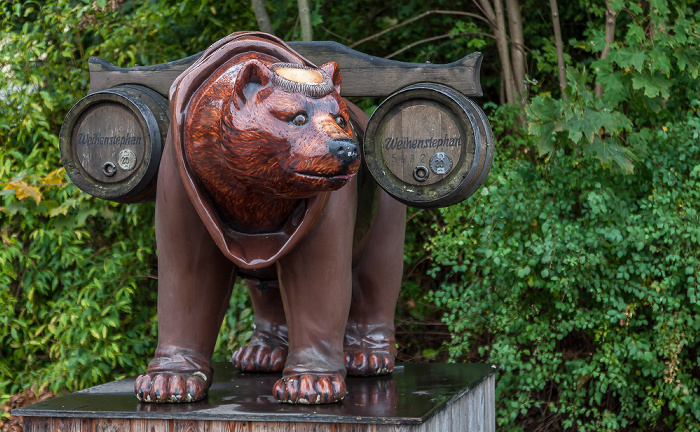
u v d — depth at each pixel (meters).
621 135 4.09
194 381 2.20
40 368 4.42
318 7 4.53
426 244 4.02
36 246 4.45
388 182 2.33
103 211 4.51
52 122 4.81
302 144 1.92
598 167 3.83
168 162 2.19
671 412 4.20
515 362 3.77
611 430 3.76
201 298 2.25
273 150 1.94
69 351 4.30
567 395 3.84
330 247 2.19
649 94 3.78
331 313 2.22
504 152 4.23
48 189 4.48
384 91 2.46
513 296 3.77
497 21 4.64
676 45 3.92
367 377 2.65
